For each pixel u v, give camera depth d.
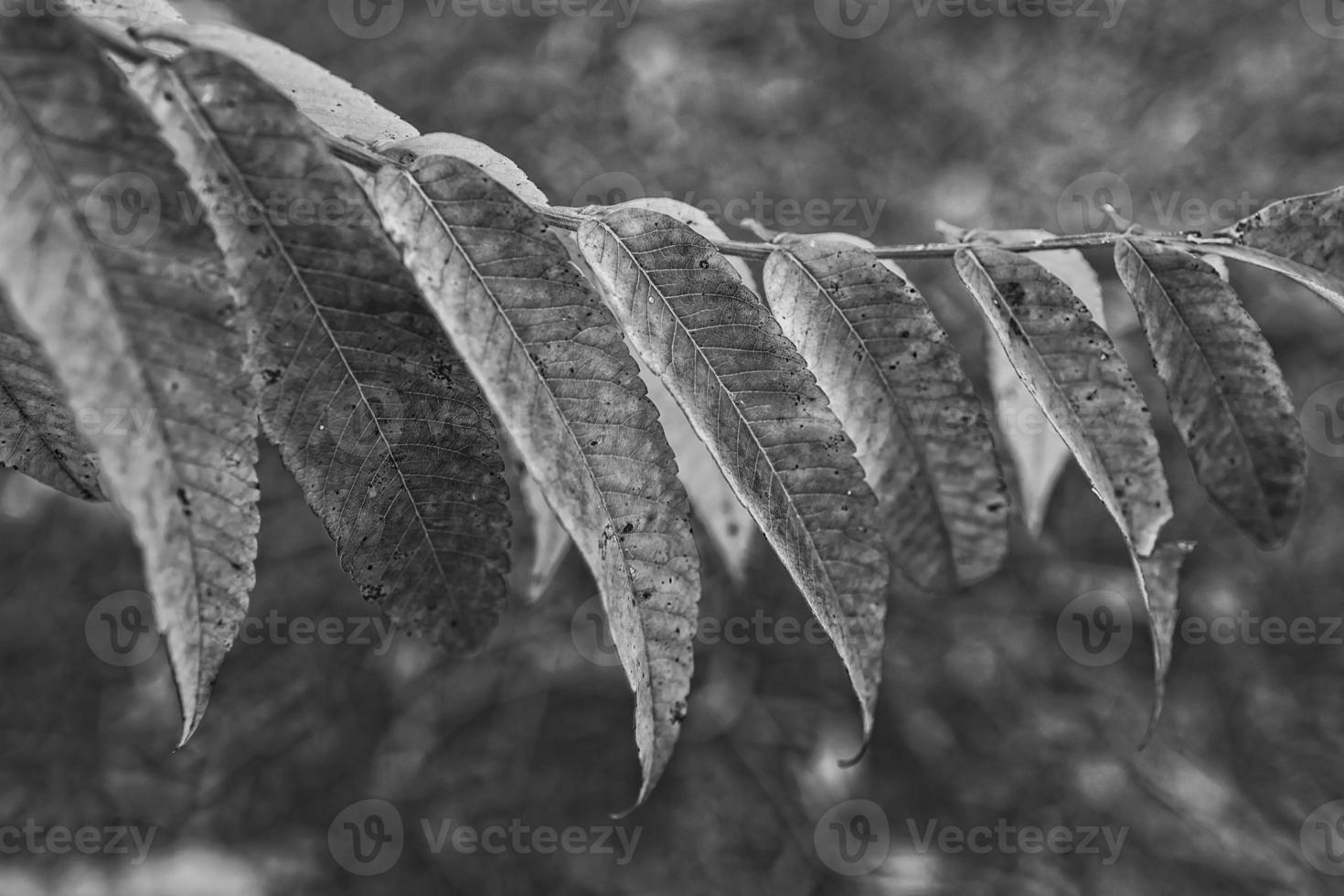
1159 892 1.54
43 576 1.68
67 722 1.65
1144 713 1.71
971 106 1.82
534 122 1.63
